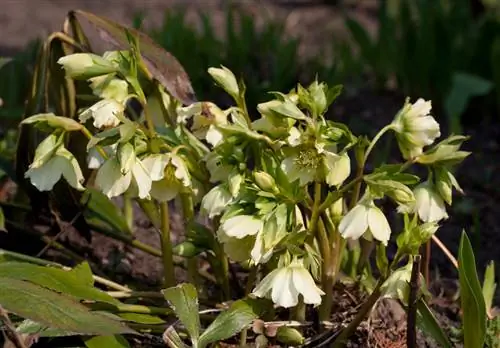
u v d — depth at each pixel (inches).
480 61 91.7
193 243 57.6
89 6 142.8
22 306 52.9
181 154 56.6
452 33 92.2
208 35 95.3
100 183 54.2
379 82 96.6
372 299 56.1
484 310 54.4
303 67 94.3
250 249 54.9
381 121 87.4
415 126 54.7
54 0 146.0
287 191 54.2
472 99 89.7
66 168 56.0
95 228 63.2
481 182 76.7
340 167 53.9
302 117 53.8
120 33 60.6
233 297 60.7
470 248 54.4
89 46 63.9
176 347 54.7
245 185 54.9
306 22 136.2
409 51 92.1
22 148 62.1
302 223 55.9
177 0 148.2
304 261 54.5
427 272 61.1
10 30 126.1
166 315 58.9
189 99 59.5
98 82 55.9
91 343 54.8
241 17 96.9
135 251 67.3
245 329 56.8
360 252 61.2
